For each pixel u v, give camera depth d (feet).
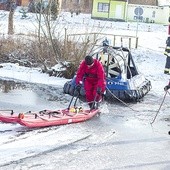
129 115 35.88
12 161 23.30
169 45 45.44
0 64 58.65
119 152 26.30
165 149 27.48
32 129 29.12
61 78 51.80
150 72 60.70
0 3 131.44
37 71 55.47
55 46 57.00
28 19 124.98
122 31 130.00
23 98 39.99
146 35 123.34
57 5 67.15
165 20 187.42
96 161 24.43
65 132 29.35
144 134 30.58
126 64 43.04
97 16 181.47
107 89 40.83
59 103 38.78
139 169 23.66
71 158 24.54
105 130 30.81
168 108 39.58
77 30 78.84
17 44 62.64
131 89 41.16
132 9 185.06
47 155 24.66
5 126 29.19
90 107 35.78
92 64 35.42
